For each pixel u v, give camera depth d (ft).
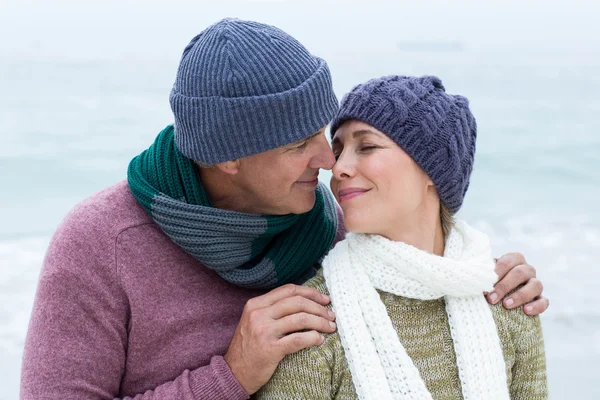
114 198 5.30
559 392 12.66
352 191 4.94
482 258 5.12
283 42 4.79
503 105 39.22
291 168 4.91
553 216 24.44
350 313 4.84
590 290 17.81
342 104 5.05
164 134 5.43
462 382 4.91
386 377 4.74
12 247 20.03
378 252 4.90
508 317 5.17
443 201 5.18
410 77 5.10
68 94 32.40
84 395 4.95
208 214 5.02
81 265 5.02
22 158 25.82
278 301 4.83
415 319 5.00
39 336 4.99
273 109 4.63
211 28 4.92
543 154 30.66
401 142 4.80
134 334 5.15
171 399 4.86
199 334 5.27
